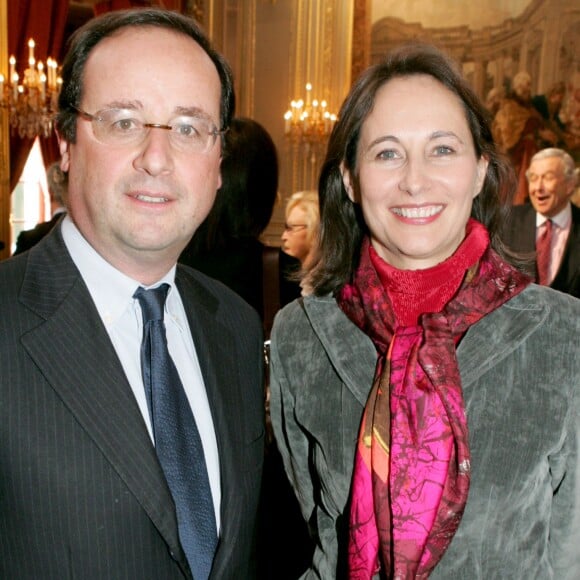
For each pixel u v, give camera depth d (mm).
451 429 1392
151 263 1442
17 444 1254
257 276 2225
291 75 9617
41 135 8055
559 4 9203
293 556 2395
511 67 9500
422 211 1477
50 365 1305
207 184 1433
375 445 1445
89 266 1444
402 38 9875
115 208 1365
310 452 1689
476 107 1512
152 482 1314
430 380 1412
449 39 9750
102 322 1397
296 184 9500
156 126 1364
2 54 7395
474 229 1543
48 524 1259
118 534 1293
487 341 1426
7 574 1266
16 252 3855
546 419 1392
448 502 1358
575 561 1482
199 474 1427
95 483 1287
